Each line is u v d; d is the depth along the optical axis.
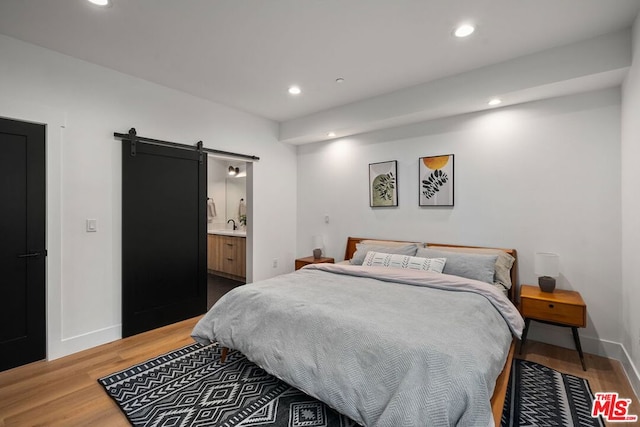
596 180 2.67
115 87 2.91
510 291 2.95
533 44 2.46
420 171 3.62
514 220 3.04
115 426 1.75
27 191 2.43
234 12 2.06
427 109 3.20
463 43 2.45
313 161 4.65
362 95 3.54
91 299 2.75
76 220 2.66
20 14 2.06
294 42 2.44
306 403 1.94
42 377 2.25
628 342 2.33
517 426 1.74
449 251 3.14
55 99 2.55
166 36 2.35
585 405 1.93
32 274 2.46
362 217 4.14
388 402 1.43
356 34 2.33
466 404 1.28
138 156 3.04
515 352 2.66
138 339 2.92
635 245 2.16
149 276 3.13
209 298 4.24
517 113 3.02
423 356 1.46
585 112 2.71
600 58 2.34
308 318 1.93
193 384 2.15
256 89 3.37
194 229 3.52
